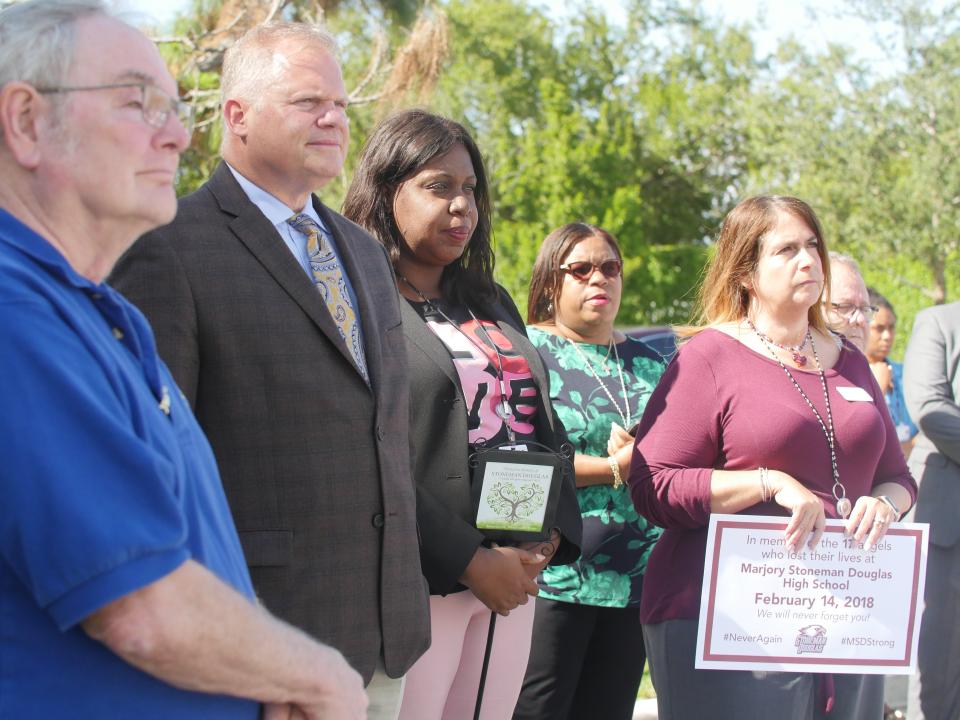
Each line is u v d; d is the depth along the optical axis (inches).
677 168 1188.5
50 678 53.9
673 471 114.7
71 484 51.9
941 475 174.6
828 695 114.3
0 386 52.2
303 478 87.4
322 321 89.7
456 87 1019.9
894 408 227.9
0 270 54.8
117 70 60.1
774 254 118.4
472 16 1114.7
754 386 115.7
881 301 232.4
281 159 93.6
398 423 96.0
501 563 111.5
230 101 95.1
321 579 87.6
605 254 156.5
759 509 112.7
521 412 123.0
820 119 912.3
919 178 858.8
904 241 866.1
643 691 196.2
